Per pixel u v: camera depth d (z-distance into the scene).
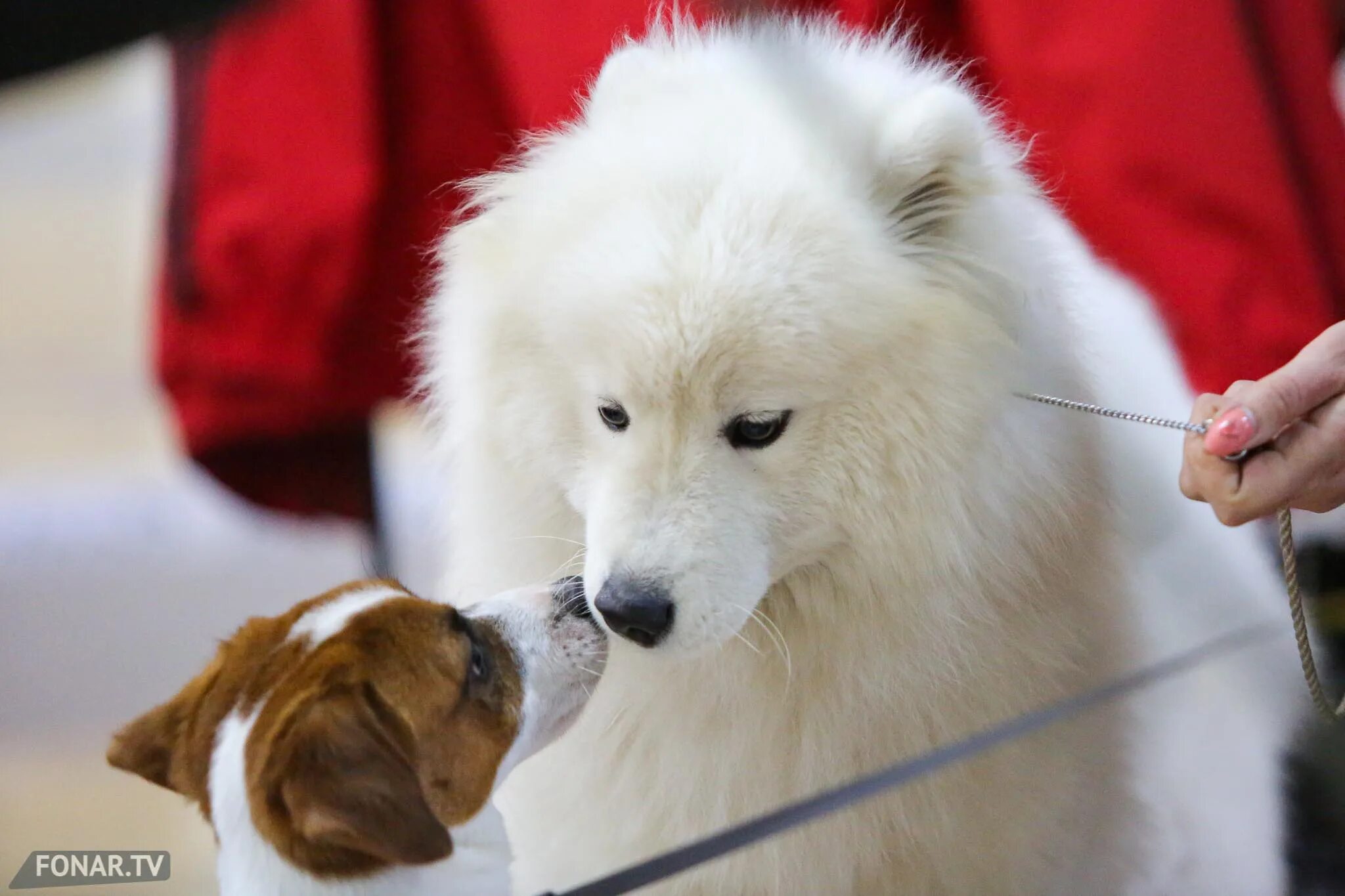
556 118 3.17
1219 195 3.70
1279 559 3.68
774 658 2.33
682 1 2.99
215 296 4.19
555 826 2.55
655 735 2.41
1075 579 2.40
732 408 2.08
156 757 2.17
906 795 2.34
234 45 4.05
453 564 2.81
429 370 3.04
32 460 5.84
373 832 1.70
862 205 2.18
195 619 4.81
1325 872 3.38
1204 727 3.02
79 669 4.43
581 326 2.10
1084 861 2.58
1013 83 3.91
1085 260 2.81
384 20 4.04
